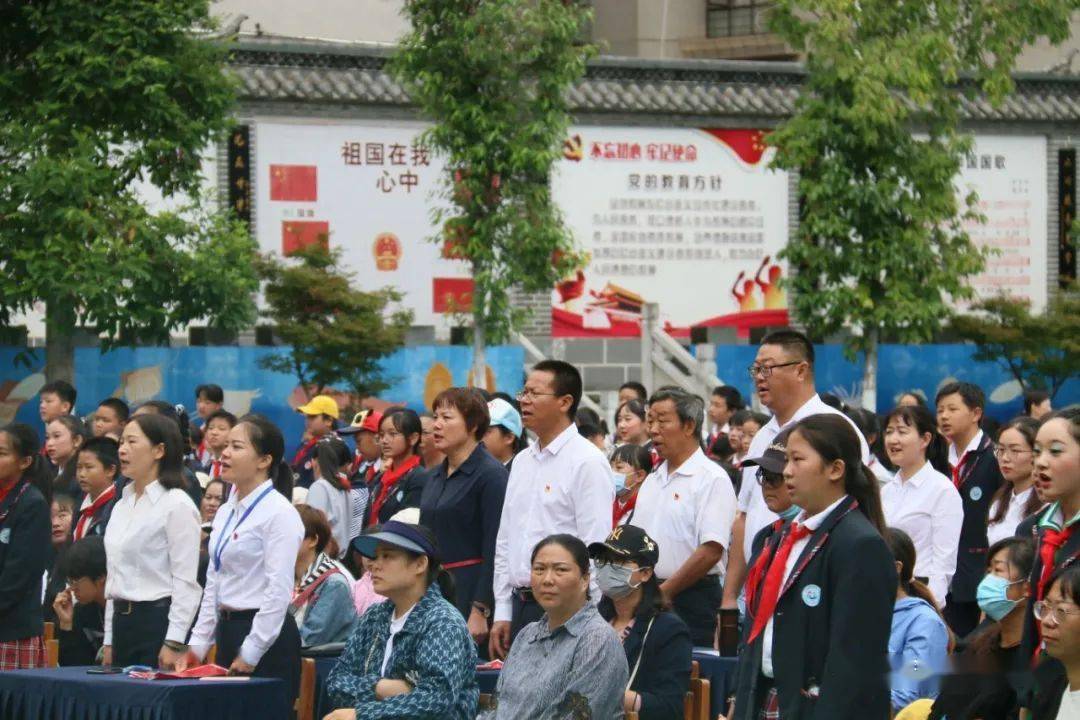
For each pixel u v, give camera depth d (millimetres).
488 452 9828
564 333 25938
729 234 26750
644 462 11406
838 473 6137
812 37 21844
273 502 8562
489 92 19875
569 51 19859
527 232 19906
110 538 9023
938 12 21594
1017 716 6332
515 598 9039
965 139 22078
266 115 24188
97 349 21562
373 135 24734
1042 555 6148
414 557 7113
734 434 12531
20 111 18609
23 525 9102
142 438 8977
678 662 7586
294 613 9289
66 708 7688
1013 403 26422
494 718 7336
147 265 18125
